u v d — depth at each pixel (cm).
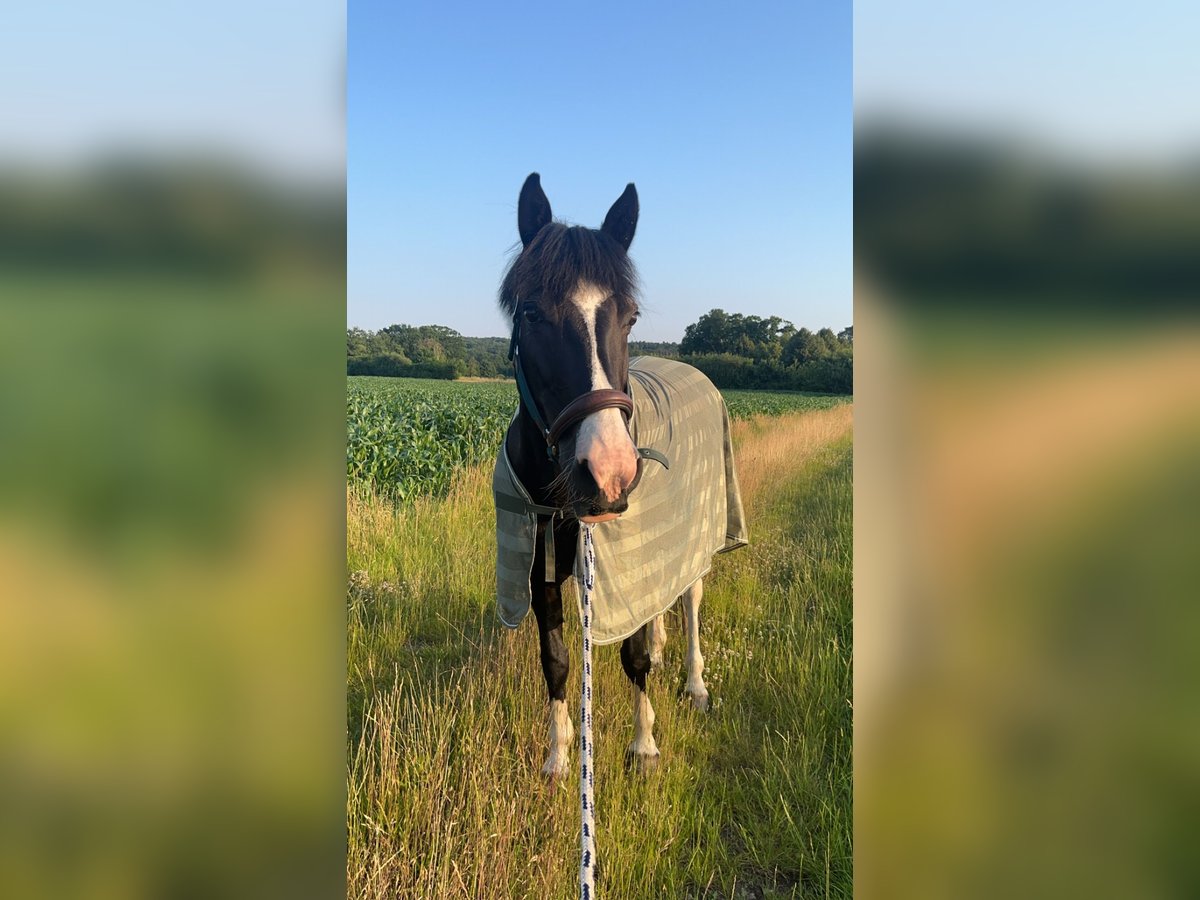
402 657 315
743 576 384
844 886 185
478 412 984
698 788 231
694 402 287
